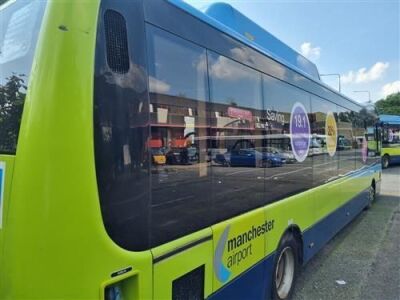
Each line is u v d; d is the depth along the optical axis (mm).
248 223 3332
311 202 5094
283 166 4195
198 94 2664
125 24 2029
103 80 1869
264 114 3730
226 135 3025
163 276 2238
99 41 1869
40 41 1791
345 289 4852
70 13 1790
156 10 2293
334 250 6535
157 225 2219
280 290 4238
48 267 1703
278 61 4145
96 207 1800
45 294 1700
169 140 2336
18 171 1745
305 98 4980
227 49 3088
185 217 2498
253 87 3520
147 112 2127
